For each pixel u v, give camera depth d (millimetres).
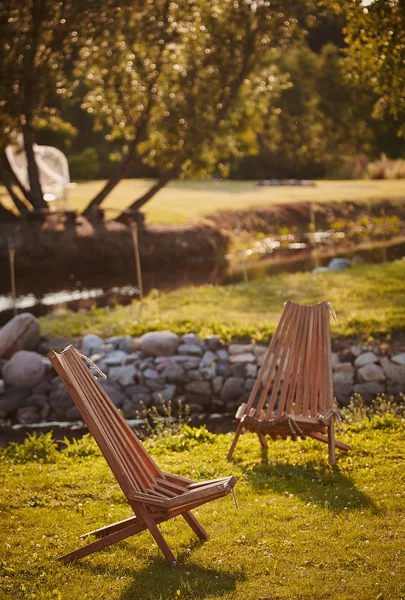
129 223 26688
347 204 34406
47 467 6340
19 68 21656
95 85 25422
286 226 31000
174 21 23453
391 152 46406
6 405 10164
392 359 9828
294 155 49188
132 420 9688
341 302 12656
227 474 5871
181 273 22469
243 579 3994
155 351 10727
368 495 5160
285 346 6574
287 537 4508
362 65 10617
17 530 4867
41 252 23766
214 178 45062
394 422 7078
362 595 3689
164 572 4156
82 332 12219
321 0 10516
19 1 20812
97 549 4344
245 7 23562
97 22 21906
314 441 6680
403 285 13625
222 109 25078
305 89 47688
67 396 10172
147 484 4453
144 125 25766
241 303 13422
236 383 10156
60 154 27891
